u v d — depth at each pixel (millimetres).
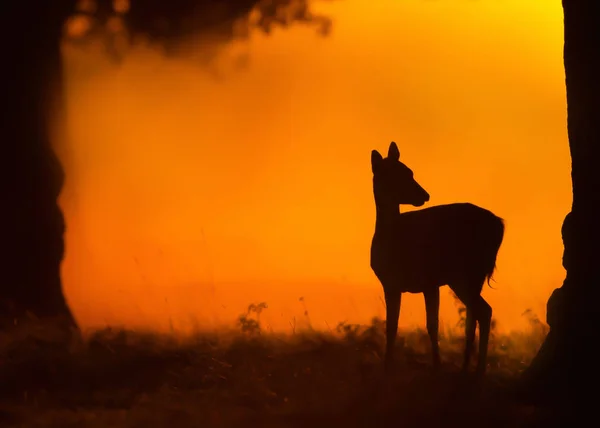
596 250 38281
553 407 37281
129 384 43656
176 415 37312
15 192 57906
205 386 43281
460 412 35375
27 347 48000
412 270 41281
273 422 35625
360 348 47375
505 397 38281
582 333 38062
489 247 41031
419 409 35875
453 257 40688
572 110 39656
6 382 43375
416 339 51250
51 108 59312
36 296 57312
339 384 41406
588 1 39062
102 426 36000
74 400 40781
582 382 37594
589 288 38250
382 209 42531
